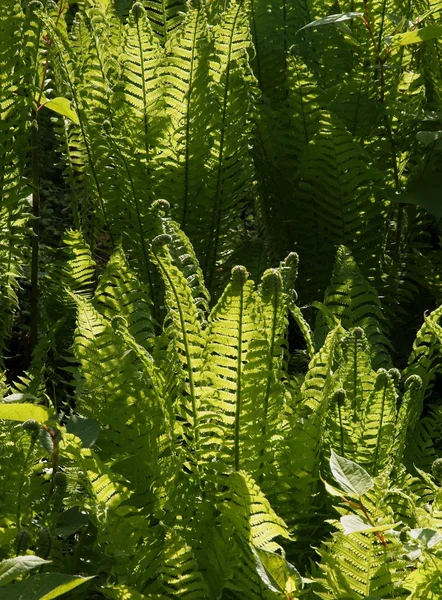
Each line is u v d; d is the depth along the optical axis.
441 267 2.74
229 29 2.38
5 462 1.51
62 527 1.51
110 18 2.87
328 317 1.94
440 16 2.77
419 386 1.81
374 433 1.72
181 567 1.47
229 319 1.51
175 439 1.66
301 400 1.68
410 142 2.71
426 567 1.40
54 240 3.45
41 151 3.79
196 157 2.39
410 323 2.81
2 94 2.18
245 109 2.44
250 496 1.44
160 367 1.69
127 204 2.41
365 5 2.68
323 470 1.76
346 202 2.56
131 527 1.51
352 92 2.65
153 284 2.41
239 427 1.59
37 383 1.95
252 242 2.69
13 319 2.76
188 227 2.47
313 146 2.49
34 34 2.24
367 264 2.67
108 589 1.46
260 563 1.36
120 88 2.38
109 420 1.64
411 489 1.79
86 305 1.63
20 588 1.19
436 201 2.58
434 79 2.87
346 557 1.44
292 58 2.57
